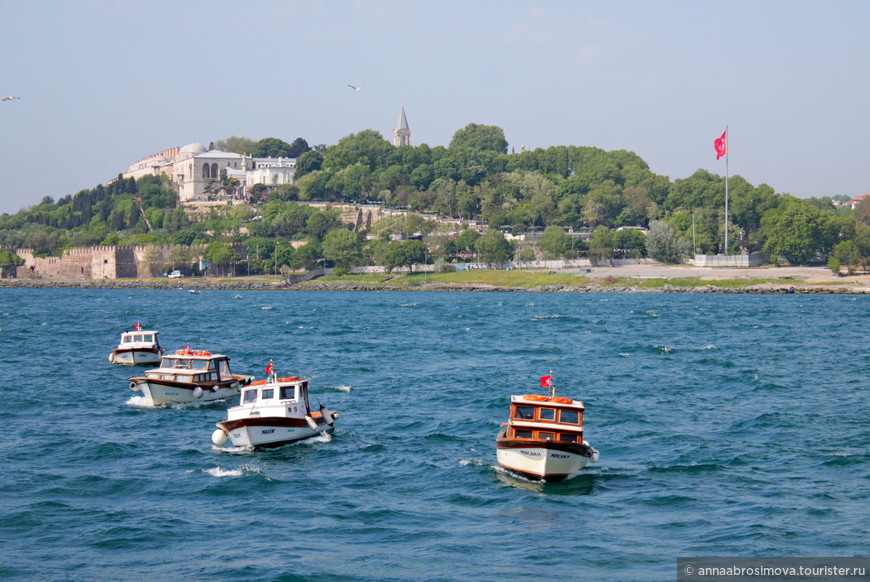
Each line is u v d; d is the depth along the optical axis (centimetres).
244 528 11119
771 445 15012
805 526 11019
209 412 18275
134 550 10431
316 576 9675
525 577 9650
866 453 14338
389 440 15538
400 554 10275
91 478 13162
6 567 9925
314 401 19275
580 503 12038
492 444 15262
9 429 16462
